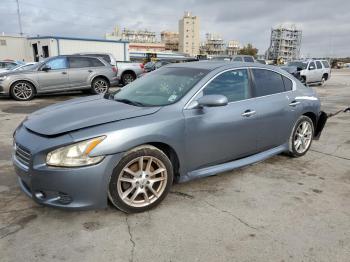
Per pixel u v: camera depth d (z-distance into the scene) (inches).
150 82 164.6
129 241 110.2
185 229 117.9
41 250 104.9
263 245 109.4
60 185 111.6
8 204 133.7
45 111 143.0
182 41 4891.7
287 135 185.5
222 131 147.6
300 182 161.8
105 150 114.5
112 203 124.3
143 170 126.7
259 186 155.7
